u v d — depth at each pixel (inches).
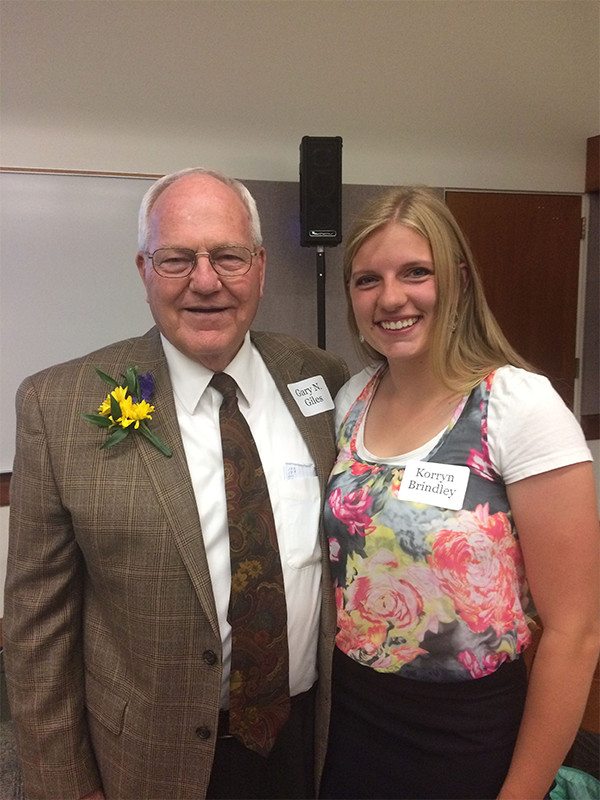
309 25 112.0
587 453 36.1
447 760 39.5
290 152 116.3
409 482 39.3
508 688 39.5
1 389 108.9
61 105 104.3
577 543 35.9
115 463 39.3
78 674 43.3
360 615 41.3
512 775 38.4
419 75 119.7
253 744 41.2
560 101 129.6
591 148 132.6
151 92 107.6
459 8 118.5
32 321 108.7
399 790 41.4
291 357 51.4
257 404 45.7
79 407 40.6
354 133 119.0
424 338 40.8
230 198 41.7
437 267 39.5
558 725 37.0
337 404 51.1
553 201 134.0
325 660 43.9
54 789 41.6
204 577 38.8
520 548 38.7
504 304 134.9
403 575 38.9
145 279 42.7
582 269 139.4
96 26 103.0
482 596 37.3
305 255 120.2
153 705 39.6
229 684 40.8
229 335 41.3
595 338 142.6
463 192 127.5
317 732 45.9
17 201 104.7
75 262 108.9
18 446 41.2
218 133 112.1
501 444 37.4
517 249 133.7
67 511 40.4
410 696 40.3
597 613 37.1
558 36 125.6
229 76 110.3
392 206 40.4
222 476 41.9
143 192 110.1
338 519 42.2
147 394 41.3
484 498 37.6
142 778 40.3
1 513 110.8
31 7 99.8
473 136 126.2
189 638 39.2
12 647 41.9
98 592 41.7
